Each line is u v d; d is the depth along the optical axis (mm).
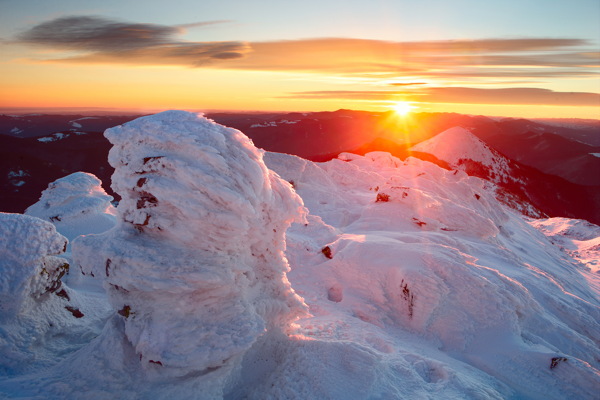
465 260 10180
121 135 5316
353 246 10680
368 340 7492
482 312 8594
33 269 5922
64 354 5934
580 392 7219
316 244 12086
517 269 12773
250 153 5664
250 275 5879
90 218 11016
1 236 5840
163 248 5059
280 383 5695
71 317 6605
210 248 5160
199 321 5078
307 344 6277
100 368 5035
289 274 10492
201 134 5242
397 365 6508
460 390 6332
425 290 8805
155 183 4977
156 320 5020
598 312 11680
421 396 5887
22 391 4812
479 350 8164
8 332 5535
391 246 10359
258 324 5305
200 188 5000
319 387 5566
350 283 9914
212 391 5074
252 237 5910
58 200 10875
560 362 7551
